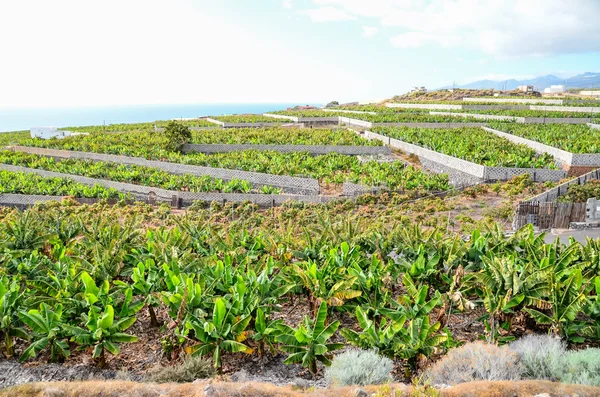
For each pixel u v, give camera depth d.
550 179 39.88
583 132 56.44
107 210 38.53
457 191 38.47
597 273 15.41
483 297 14.10
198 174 53.94
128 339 12.07
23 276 16.17
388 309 12.98
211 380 10.38
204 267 16.05
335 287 13.71
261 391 9.64
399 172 44.81
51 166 58.16
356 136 68.56
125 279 18.33
